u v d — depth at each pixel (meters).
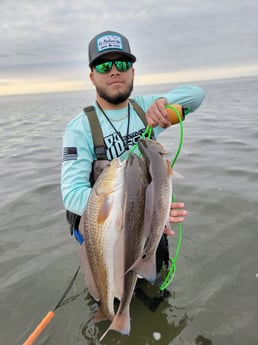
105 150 1.10
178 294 1.25
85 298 1.27
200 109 7.32
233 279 1.31
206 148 3.24
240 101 8.77
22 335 1.12
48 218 1.92
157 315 1.16
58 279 1.38
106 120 1.14
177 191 2.13
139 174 0.74
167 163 0.78
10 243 1.68
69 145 1.07
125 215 0.73
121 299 0.76
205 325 1.10
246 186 2.15
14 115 9.36
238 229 1.65
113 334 1.09
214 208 1.87
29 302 1.27
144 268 0.72
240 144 3.29
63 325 1.14
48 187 2.43
